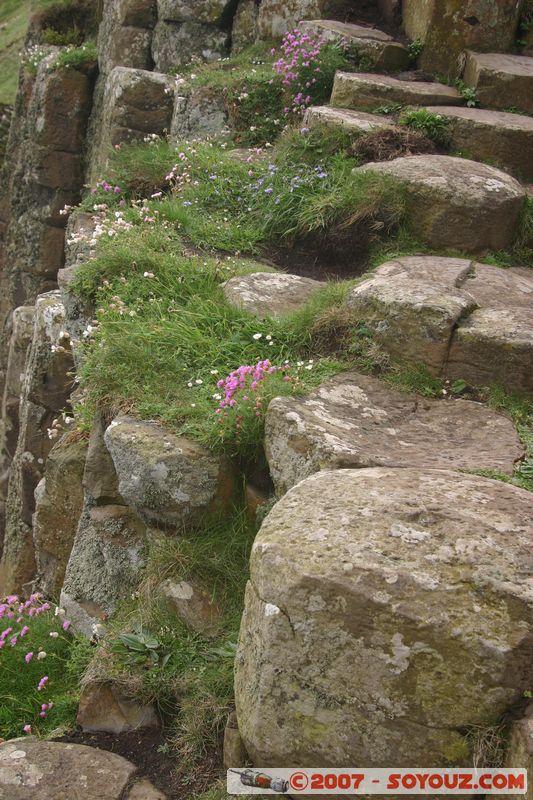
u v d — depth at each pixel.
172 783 3.08
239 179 6.61
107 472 4.16
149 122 8.64
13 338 8.73
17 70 18.30
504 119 6.75
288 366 4.19
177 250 5.58
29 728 3.54
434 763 2.41
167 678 3.39
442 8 7.52
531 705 2.35
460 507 2.75
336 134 6.52
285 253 5.96
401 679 2.42
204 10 9.35
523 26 7.77
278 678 2.57
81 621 4.11
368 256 5.76
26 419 6.77
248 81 8.02
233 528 3.74
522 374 4.10
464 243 5.62
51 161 10.88
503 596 2.41
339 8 8.56
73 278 5.23
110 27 10.33
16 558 6.71
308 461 3.47
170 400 4.14
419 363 4.25
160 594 3.65
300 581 2.51
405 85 7.21
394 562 2.50
